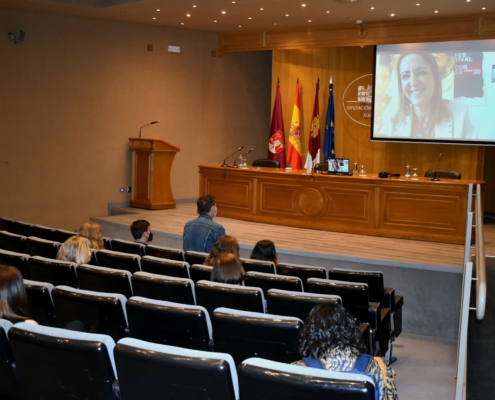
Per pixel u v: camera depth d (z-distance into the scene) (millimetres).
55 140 10609
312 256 7227
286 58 11984
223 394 1991
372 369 2078
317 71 11734
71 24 10609
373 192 8500
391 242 8023
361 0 8734
